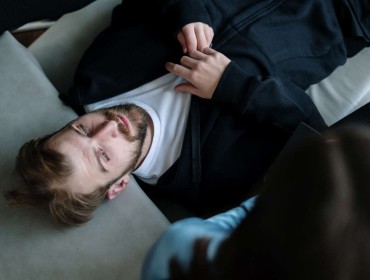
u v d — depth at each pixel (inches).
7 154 36.2
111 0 51.0
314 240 9.3
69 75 48.1
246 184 41.3
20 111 38.2
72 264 32.3
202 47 38.8
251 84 36.8
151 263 16.9
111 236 34.2
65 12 42.7
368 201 9.2
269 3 42.7
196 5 39.8
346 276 8.9
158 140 39.6
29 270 31.6
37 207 33.9
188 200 42.8
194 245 14.8
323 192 9.5
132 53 41.1
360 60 47.1
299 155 10.2
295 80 42.9
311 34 43.6
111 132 36.1
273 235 9.9
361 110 34.2
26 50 43.2
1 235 32.4
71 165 34.0
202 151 39.9
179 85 39.2
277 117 38.4
